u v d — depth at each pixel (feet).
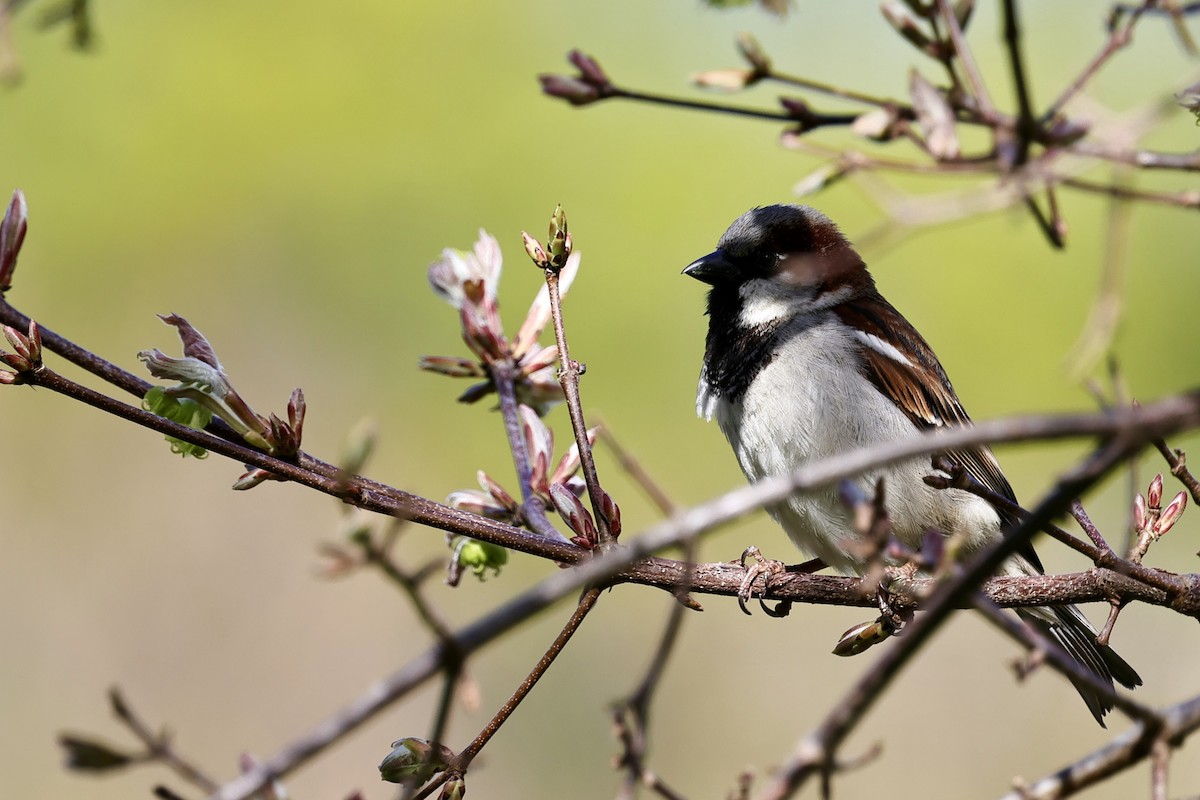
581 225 42.83
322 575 14.92
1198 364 41.27
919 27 16.67
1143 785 36.14
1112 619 16.44
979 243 42.39
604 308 42.04
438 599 43.39
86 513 45.21
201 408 14.80
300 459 15.11
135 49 46.11
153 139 45.70
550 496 17.95
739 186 42.55
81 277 45.88
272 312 45.39
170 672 43.88
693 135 43.37
